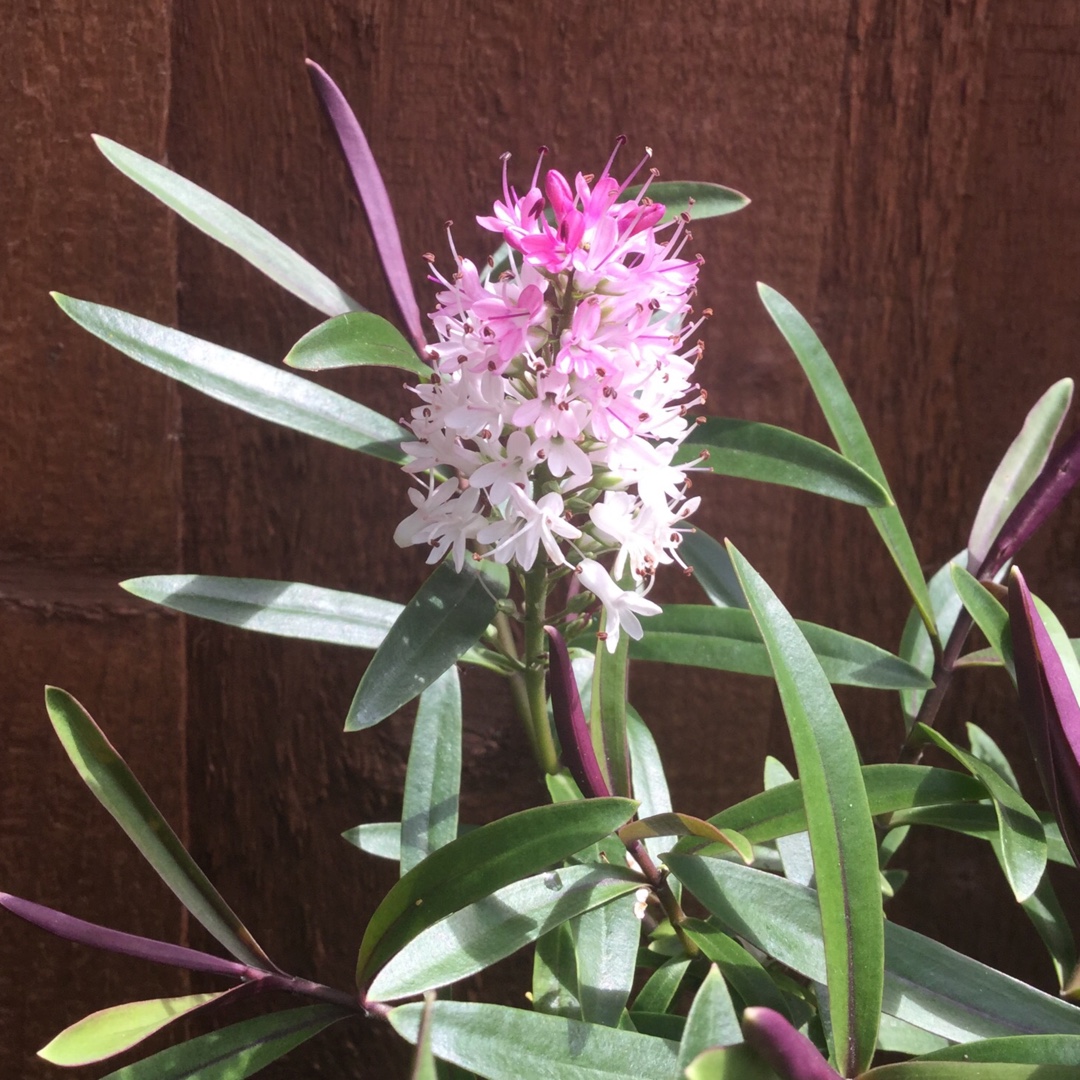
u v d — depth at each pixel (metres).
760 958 0.31
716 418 0.31
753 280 0.35
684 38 0.33
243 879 0.39
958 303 0.35
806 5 0.33
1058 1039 0.23
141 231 0.34
